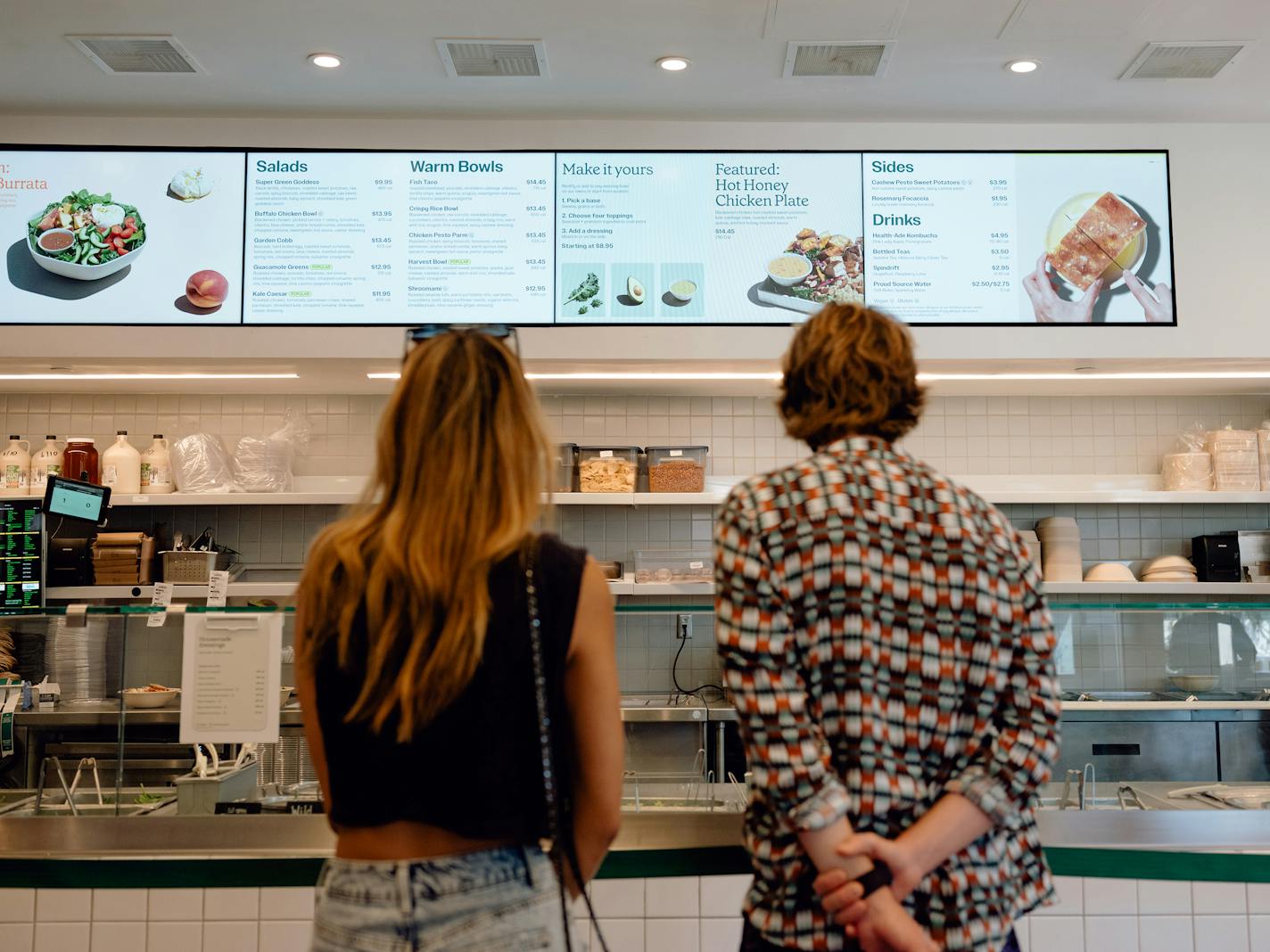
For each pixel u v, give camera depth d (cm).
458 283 393
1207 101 400
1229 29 348
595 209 396
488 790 111
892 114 412
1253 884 200
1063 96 397
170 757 210
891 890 113
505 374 123
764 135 398
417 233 394
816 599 120
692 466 427
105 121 395
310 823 204
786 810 115
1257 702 216
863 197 396
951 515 124
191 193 394
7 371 412
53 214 391
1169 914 200
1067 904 201
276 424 464
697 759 232
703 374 418
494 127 397
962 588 121
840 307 139
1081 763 218
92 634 213
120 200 393
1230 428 445
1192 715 216
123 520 455
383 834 113
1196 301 392
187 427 464
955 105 405
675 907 201
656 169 397
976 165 397
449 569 113
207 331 389
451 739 111
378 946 110
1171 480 447
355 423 466
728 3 333
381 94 394
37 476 436
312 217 394
